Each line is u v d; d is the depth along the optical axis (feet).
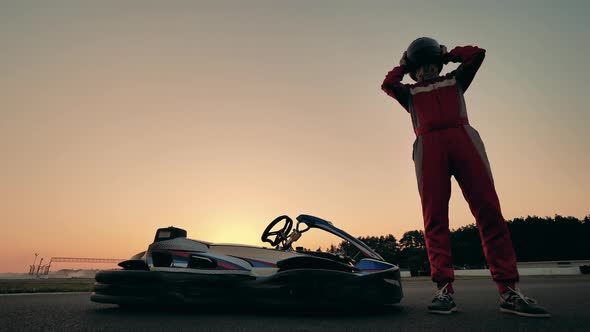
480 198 6.77
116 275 8.24
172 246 8.52
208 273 7.86
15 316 7.04
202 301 7.64
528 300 6.22
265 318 6.66
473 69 7.50
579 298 10.09
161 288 7.85
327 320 6.31
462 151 7.00
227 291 7.70
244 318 6.67
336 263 7.99
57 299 11.94
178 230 9.12
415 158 7.56
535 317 5.95
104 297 8.15
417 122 7.68
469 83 7.67
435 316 6.55
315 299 7.21
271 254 8.64
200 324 5.88
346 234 9.14
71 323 6.02
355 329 5.24
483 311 7.10
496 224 6.65
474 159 6.93
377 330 5.13
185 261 8.26
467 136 7.09
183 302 7.64
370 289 7.34
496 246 6.64
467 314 6.65
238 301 7.60
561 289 15.44
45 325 5.82
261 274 7.99
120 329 5.39
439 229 7.08
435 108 7.41
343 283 7.25
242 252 8.65
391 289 7.61
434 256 7.07
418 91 7.77
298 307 7.25
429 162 7.23
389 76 8.18
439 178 7.11
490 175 6.88
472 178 6.88
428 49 8.01
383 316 6.81
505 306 6.53
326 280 7.30
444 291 6.92
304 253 9.25
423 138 7.41
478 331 4.83
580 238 174.29
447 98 7.41
